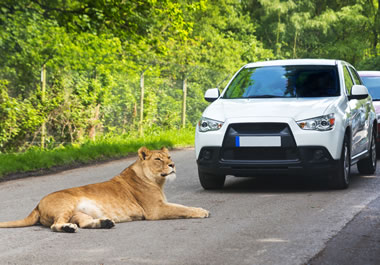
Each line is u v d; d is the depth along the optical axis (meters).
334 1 56.44
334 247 6.61
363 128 12.26
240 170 10.37
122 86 21.20
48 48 19.42
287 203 9.47
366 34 53.78
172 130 23.22
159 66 25.33
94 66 20.91
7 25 17.89
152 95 22.69
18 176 13.52
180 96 24.17
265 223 7.96
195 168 14.49
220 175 11.08
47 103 17.92
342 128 10.46
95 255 6.48
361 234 7.22
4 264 6.25
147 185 8.31
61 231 7.52
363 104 12.61
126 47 23.58
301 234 7.26
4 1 17.95
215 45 40.16
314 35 53.12
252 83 11.80
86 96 19.25
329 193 10.36
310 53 53.53
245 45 45.62
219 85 26.89
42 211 7.79
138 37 22.20
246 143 10.30
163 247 6.75
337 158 10.31
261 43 47.38
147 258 6.31
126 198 8.13
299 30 51.16
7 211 9.42
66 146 17.94
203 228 7.71
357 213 8.51
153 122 22.77
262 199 9.93
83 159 16.08
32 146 17.45
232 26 47.78
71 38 21.50
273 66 12.20
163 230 7.61
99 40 22.41
